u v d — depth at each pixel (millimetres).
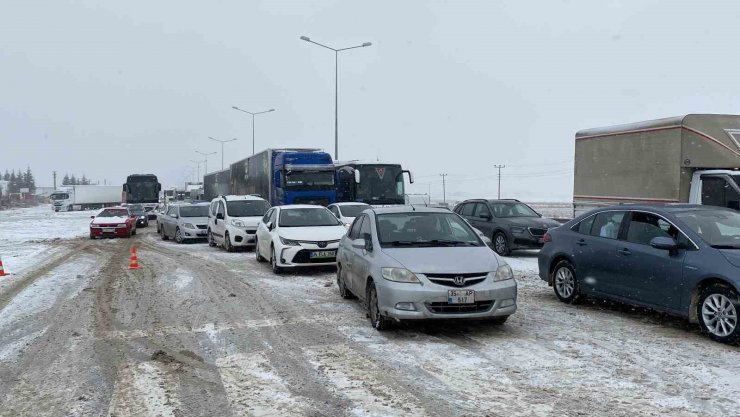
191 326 7746
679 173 13148
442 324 7711
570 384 5332
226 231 18484
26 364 6129
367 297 7777
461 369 5793
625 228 8055
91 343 6926
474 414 4645
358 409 4766
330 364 5980
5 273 13391
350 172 23797
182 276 12609
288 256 12477
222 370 5820
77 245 22047
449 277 6980
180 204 24062
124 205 41656
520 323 7781
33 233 30016
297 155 23953
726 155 12859
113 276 12719
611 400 4926
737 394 5047
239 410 4777
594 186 16203
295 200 23234
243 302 9445
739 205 12125
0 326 7875
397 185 23891
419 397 5023
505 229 15953
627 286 7758
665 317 8055
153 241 24219
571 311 8539
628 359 6082
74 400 5055
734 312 6398
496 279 7078
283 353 6398
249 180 30891
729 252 6590
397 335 7172
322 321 7984
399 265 7133
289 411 4742
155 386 5371
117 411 4789
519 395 5059
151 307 9102
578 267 8750
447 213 8719
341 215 18562
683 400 4914
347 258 9094
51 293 10508
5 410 4855
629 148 14781
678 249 7090
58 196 75438
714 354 6215
